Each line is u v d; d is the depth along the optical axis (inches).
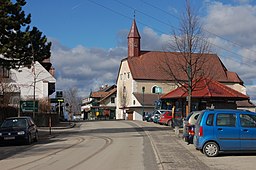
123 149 761.6
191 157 611.2
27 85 1942.7
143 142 916.0
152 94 2982.3
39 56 1077.8
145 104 2859.3
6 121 951.6
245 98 1312.7
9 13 1000.2
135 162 568.4
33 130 978.1
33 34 1059.9
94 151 728.3
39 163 570.3
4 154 729.6
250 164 528.1
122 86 3223.4
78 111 4608.8
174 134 1138.0
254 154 633.0
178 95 1369.3
